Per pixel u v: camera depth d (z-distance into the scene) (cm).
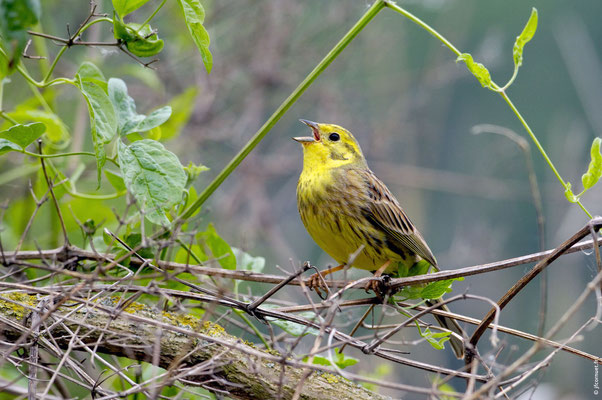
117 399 741
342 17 1817
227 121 1670
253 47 1706
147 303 847
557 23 2552
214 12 1582
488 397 613
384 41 2006
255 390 709
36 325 609
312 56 1814
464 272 764
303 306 776
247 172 1806
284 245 1831
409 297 794
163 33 1567
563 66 2597
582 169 2348
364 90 2189
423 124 2212
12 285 667
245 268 908
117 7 684
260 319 746
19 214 1052
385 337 696
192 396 866
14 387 785
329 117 1945
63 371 866
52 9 1428
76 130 1152
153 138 874
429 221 2459
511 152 2512
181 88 1545
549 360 663
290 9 1734
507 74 2620
